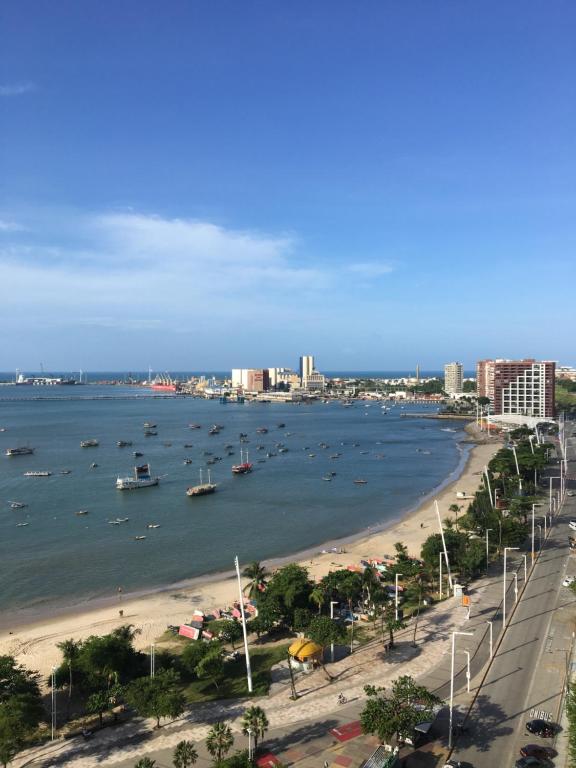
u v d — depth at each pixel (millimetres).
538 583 121188
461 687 81750
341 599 117500
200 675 83625
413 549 159000
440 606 111688
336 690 82812
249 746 67812
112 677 81438
